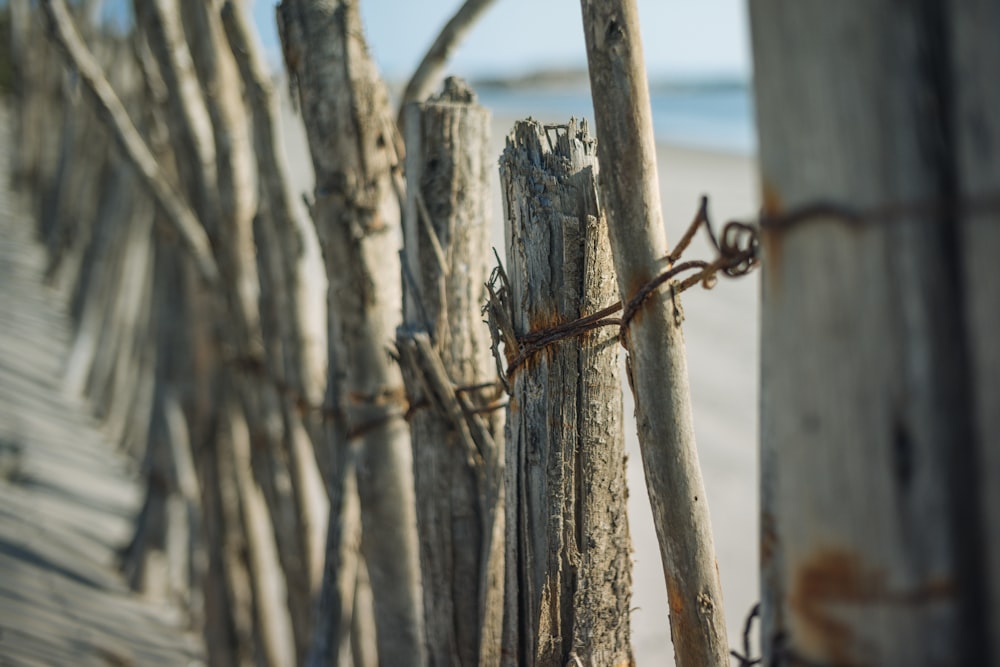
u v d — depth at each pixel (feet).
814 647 2.32
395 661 5.82
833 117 2.14
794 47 2.16
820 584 2.28
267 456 8.04
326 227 5.49
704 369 21.75
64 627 9.54
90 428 16.88
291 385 7.18
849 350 2.18
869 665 2.24
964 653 2.20
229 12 6.48
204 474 9.30
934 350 2.14
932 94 2.11
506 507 4.42
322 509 12.62
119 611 10.68
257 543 9.39
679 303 3.47
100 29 16.19
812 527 2.27
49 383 18.15
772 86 2.22
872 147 2.11
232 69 7.41
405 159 5.04
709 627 3.61
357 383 5.67
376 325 5.60
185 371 9.43
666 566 3.67
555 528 4.20
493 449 4.92
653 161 3.41
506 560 4.43
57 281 23.63
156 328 11.60
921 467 2.15
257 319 7.95
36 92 26.61
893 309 2.14
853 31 2.10
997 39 2.01
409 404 5.07
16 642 8.69
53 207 23.85
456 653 4.98
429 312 4.99
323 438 7.08
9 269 24.39
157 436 11.51
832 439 2.22
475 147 4.93
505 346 4.36
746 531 13.92
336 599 6.04
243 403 8.13
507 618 4.42
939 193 2.12
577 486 4.20
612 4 3.30
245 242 7.77
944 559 2.18
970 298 2.10
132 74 13.25
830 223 2.16
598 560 4.24
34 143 28.32
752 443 17.49
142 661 9.61
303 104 5.40
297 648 8.06
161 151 9.75
